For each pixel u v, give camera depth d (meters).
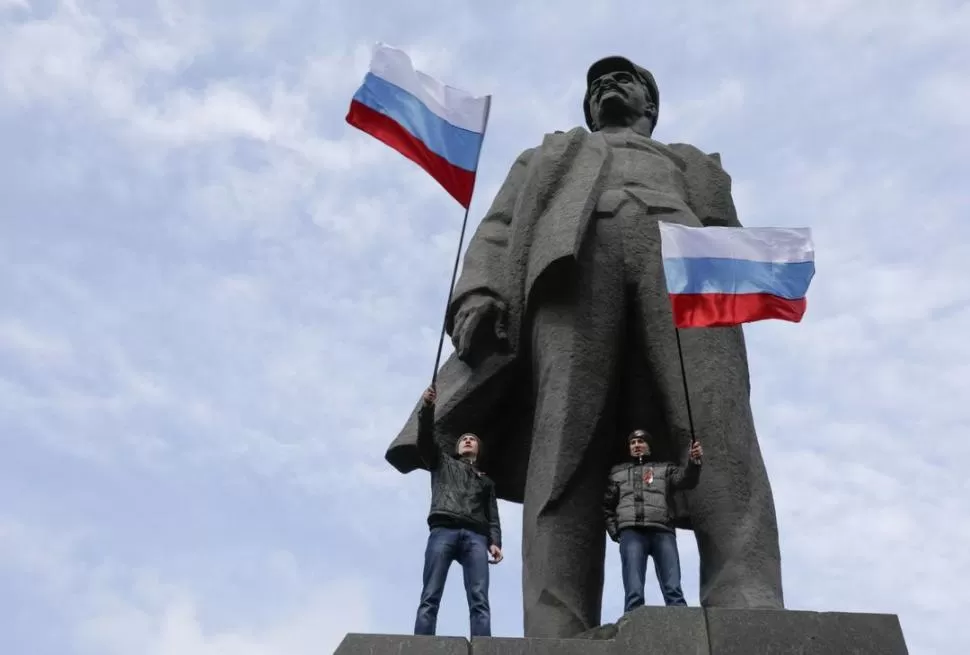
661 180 10.27
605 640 7.14
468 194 8.69
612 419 9.23
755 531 8.34
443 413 9.56
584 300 9.43
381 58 8.95
